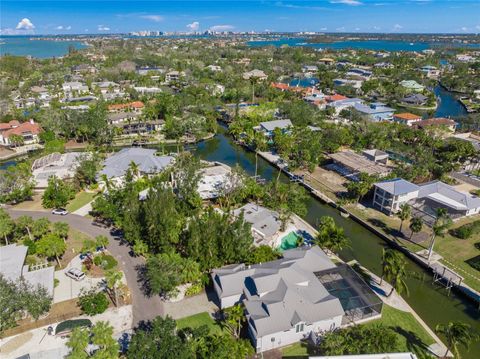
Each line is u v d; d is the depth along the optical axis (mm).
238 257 67000
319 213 98250
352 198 102500
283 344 53969
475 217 93312
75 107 179875
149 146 148875
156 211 70125
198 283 64062
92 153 119062
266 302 54938
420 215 92125
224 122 187250
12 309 54469
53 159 120250
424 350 54062
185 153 127750
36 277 63375
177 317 58562
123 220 78312
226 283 60000
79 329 48938
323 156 136250
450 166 116312
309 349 53562
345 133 144500
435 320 61656
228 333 55438
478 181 113812
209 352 47531
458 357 50625
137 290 64812
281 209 87688
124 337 54469
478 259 76062
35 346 52969
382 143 139250
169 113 172750
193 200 90375
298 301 55656
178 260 62875
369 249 82250
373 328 53062
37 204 96688
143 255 74000
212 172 118000
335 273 65375
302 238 79438
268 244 78188
